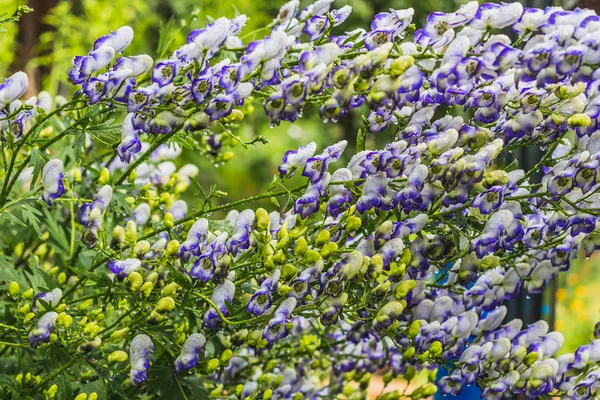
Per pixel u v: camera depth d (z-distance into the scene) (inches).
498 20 64.0
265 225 66.5
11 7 137.1
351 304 68.5
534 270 70.5
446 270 69.4
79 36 145.3
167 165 79.4
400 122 67.9
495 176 65.9
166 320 68.5
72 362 68.1
